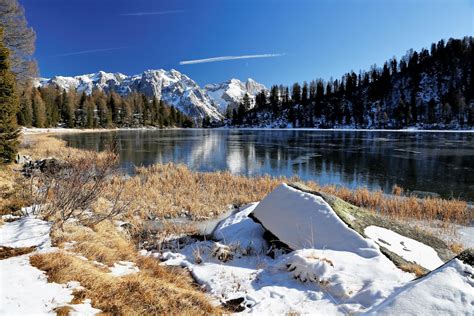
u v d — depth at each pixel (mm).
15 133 14023
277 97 120000
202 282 4828
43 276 3473
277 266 4977
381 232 5945
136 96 111500
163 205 10398
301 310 3742
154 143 41562
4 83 12945
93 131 74938
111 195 10711
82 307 3012
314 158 26344
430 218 10352
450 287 2840
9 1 19562
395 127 82688
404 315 2631
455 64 99125
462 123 74625
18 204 6676
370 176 18688
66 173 7391
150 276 4512
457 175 18641
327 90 115312
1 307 2752
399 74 111125
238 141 45531
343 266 4566
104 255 4727
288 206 6492
